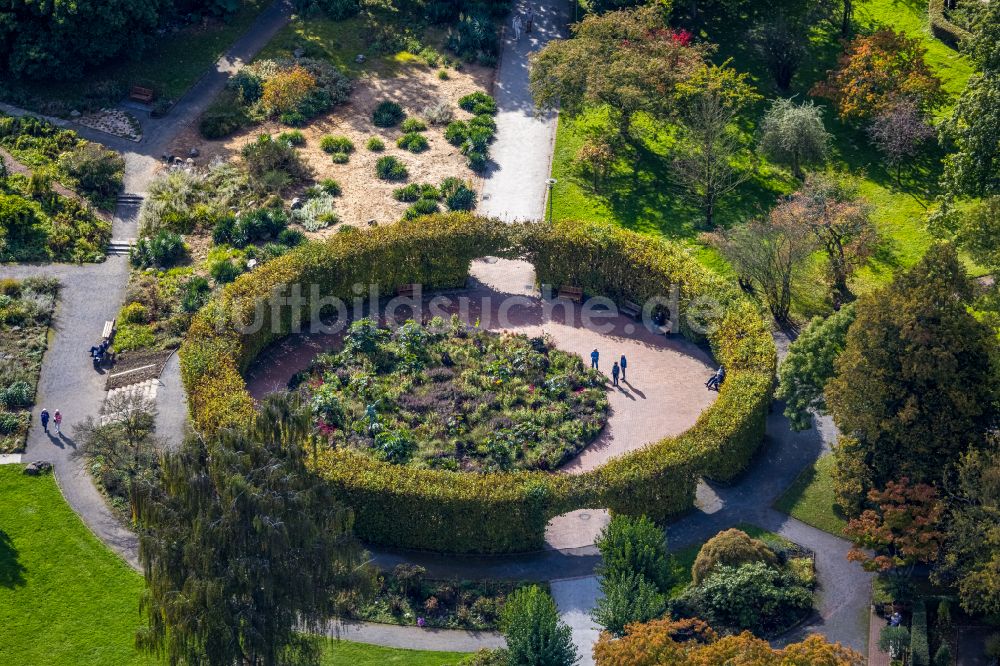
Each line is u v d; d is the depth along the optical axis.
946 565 76.38
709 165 111.25
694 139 113.94
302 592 70.19
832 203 103.38
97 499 89.06
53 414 95.31
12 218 108.31
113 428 90.31
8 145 116.75
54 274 106.62
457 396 95.81
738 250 102.44
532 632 73.75
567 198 115.81
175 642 69.19
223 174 116.25
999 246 89.69
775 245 101.69
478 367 98.62
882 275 106.50
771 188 115.44
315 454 78.00
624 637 71.62
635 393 97.75
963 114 100.69
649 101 115.44
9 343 100.31
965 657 75.81
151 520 69.75
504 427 93.38
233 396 90.81
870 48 118.44
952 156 102.69
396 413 94.25
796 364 89.56
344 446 91.19
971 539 75.31
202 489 69.38
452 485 84.38
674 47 117.00
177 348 100.81
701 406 96.44
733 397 90.75
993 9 100.38
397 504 84.12
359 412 93.94
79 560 85.06
